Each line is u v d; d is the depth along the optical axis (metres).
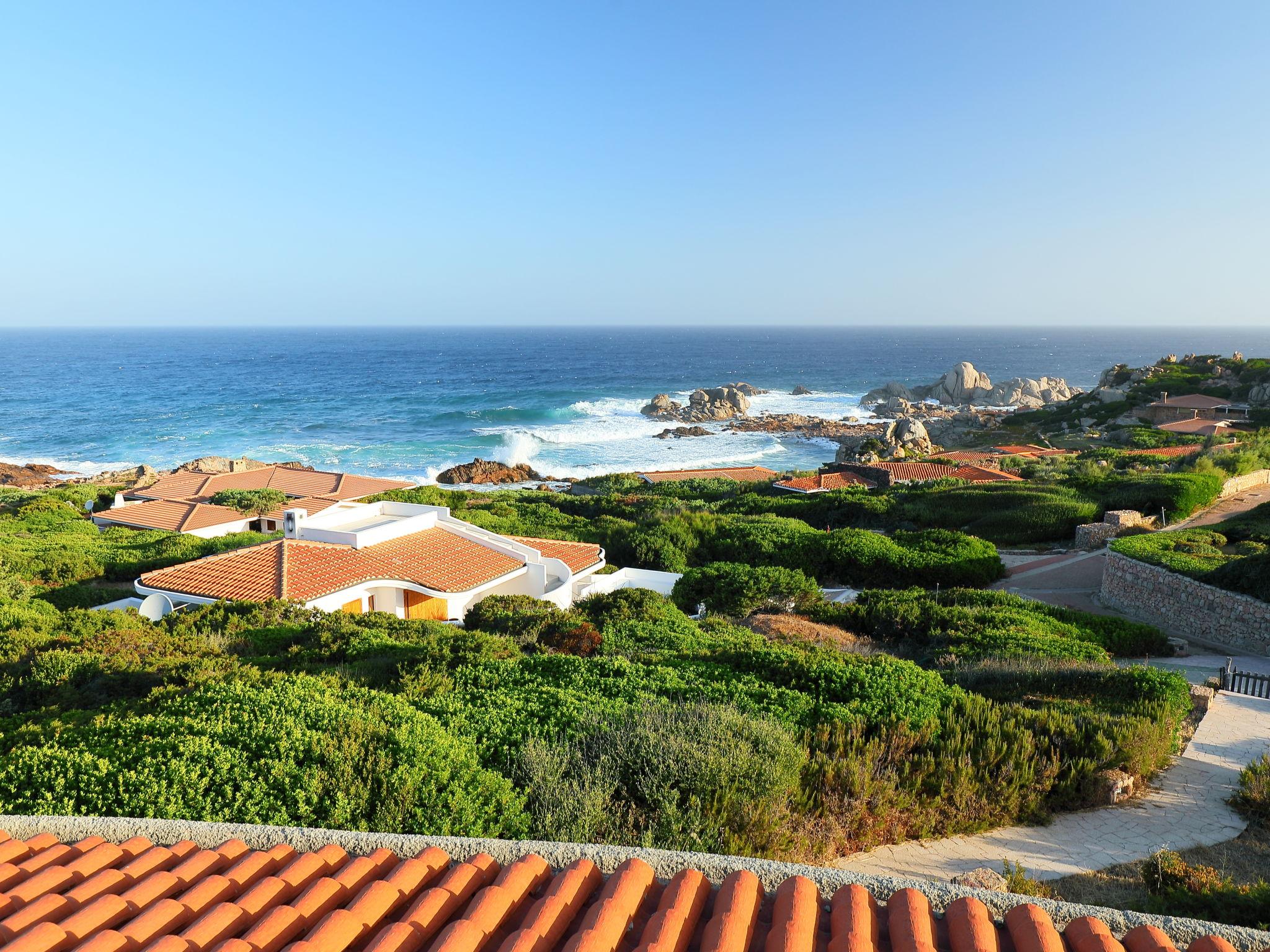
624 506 49.69
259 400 142.12
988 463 61.66
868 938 3.85
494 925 4.10
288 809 6.74
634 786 7.97
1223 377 93.00
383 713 8.87
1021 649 16.86
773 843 7.68
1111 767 10.40
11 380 181.12
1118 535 33.50
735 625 21.08
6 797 7.00
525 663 13.43
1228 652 21.42
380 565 23.56
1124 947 3.96
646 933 3.90
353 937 3.99
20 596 23.09
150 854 4.99
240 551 23.97
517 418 121.88
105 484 64.25
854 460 74.75
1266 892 6.89
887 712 10.99
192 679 11.79
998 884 7.03
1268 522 29.88
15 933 4.09
